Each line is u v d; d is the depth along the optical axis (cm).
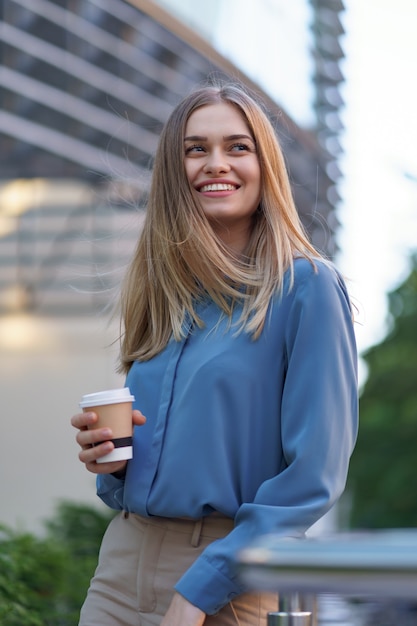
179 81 1025
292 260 288
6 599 531
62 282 1198
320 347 275
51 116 1046
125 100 1027
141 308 312
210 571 262
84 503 973
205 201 303
